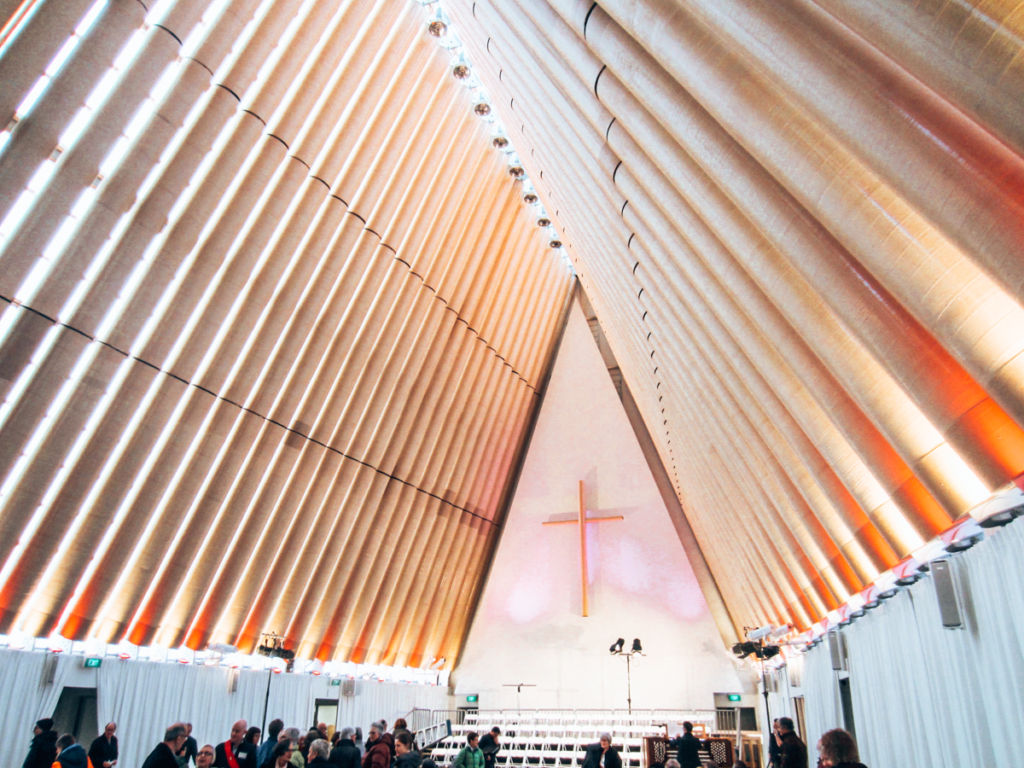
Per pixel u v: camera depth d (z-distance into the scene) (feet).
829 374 15.12
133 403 31.04
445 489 54.03
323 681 44.68
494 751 26.21
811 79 9.36
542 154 30.14
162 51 28.60
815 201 10.89
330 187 38.11
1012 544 10.83
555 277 62.18
